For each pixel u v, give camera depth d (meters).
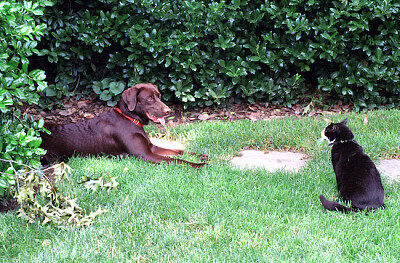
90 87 7.66
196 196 4.06
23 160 3.84
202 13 6.79
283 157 5.32
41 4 4.14
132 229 3.57
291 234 3.42
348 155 4.04
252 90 7.24
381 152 5.23
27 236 3.47
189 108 7.37
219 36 6.89
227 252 3.21
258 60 7.06
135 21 6.82
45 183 3.70
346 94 7.39
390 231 3.44
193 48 6.95
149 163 4.93
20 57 3.91
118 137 5.14
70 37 7.01
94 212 3.71
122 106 5.26
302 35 7.18
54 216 3.56
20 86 3.88
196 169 4.73
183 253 3.21
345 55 7.29
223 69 7.11
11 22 3.53
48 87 7.10
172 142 5.92
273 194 4.10
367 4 6.73
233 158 5.29
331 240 3.33
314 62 7.60
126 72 7.12
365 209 3.71
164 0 6.82
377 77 7.02
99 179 4.07
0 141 3.54
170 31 6.93
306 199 4.02
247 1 7.07
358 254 3.16
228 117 7.03
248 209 3.83
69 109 7.14
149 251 3.26
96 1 7.15
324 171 4.69
